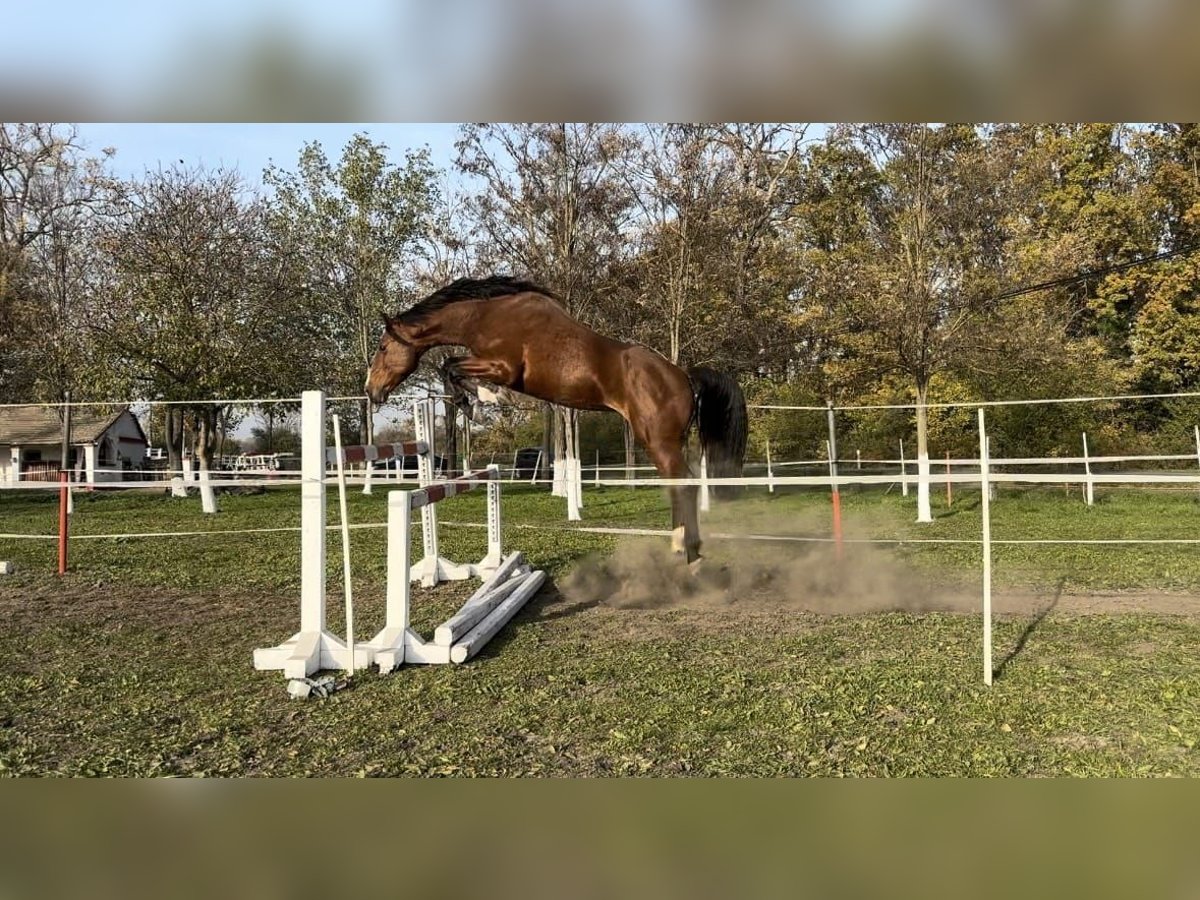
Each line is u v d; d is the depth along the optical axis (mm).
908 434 19359
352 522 12188
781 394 20172
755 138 15836
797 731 3328
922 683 3953
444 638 4453
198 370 17594
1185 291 21984
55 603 6324
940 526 11555
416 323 5891
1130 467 19828
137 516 13734
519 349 5910
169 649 4879
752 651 4625
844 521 12453
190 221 19031
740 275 16391
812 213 22281
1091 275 13367
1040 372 16141
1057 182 23891
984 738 3250
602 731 3369
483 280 6031
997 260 17094
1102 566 7715
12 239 22750
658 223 15703
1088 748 3143
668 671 4227
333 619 5766
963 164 14719
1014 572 7496
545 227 17281
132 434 40656
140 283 18188
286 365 19234
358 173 21938
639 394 6000
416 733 3389
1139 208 22219
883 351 14812
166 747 3229
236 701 3846
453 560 8562
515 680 4125
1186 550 8719
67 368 19000
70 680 4191
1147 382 22172
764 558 8477
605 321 17531
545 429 26984
